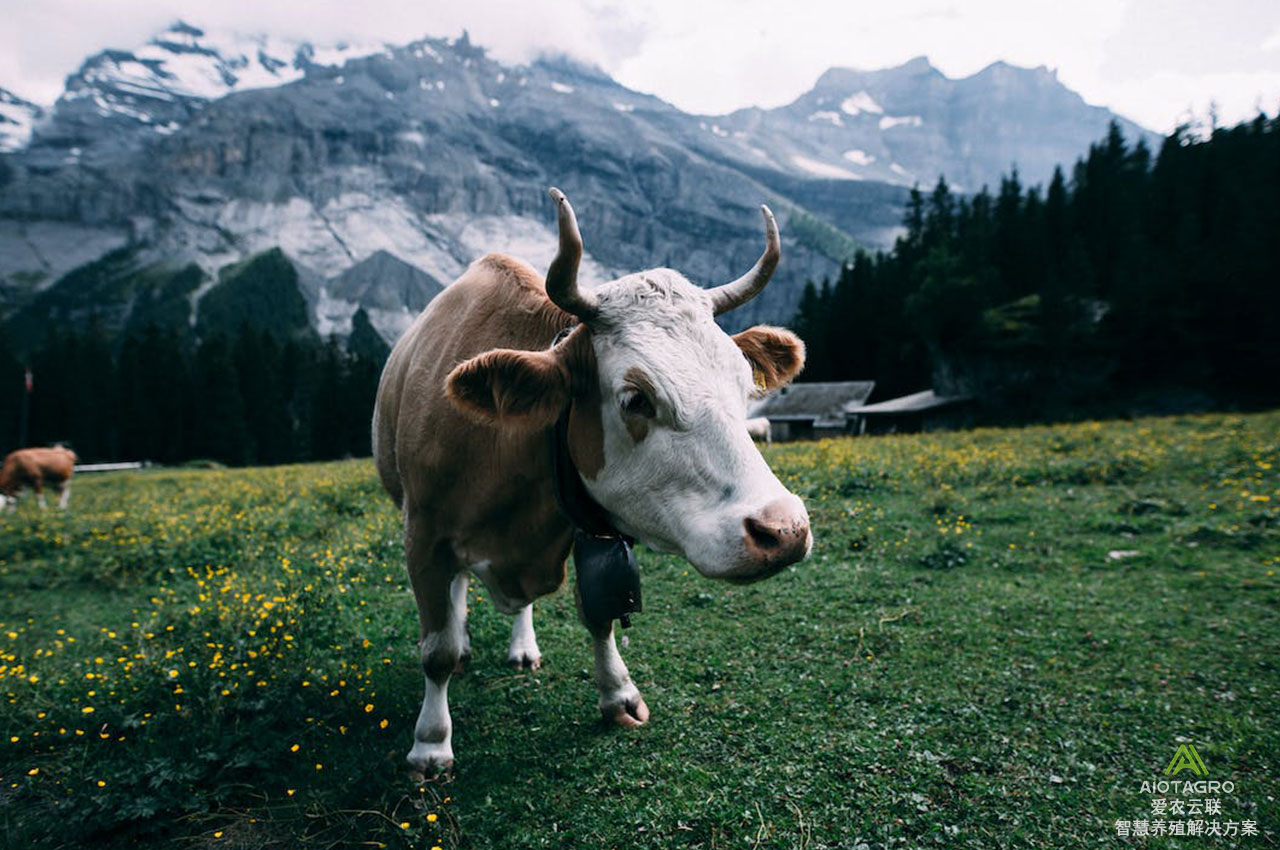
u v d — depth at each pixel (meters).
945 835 3.30
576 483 3.51
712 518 2.90
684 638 5.68
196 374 82.06
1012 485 11.03
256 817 3.71
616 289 3.27
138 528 11.72
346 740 4.33
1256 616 5.58
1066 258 67.06
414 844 3.43
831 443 22.89
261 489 16.97
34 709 4.87
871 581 6.87
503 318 4.01
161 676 5.07
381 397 5.04
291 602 6.06
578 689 4.91
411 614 6.48
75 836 3.63
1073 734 4.09
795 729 4.24
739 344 3.76
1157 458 12.41
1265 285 49.97
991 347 56.59
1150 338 53.47
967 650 5.25
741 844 3.31
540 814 3.60
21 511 15.38
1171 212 67.62
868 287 90.81
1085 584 6.54
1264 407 49.66
